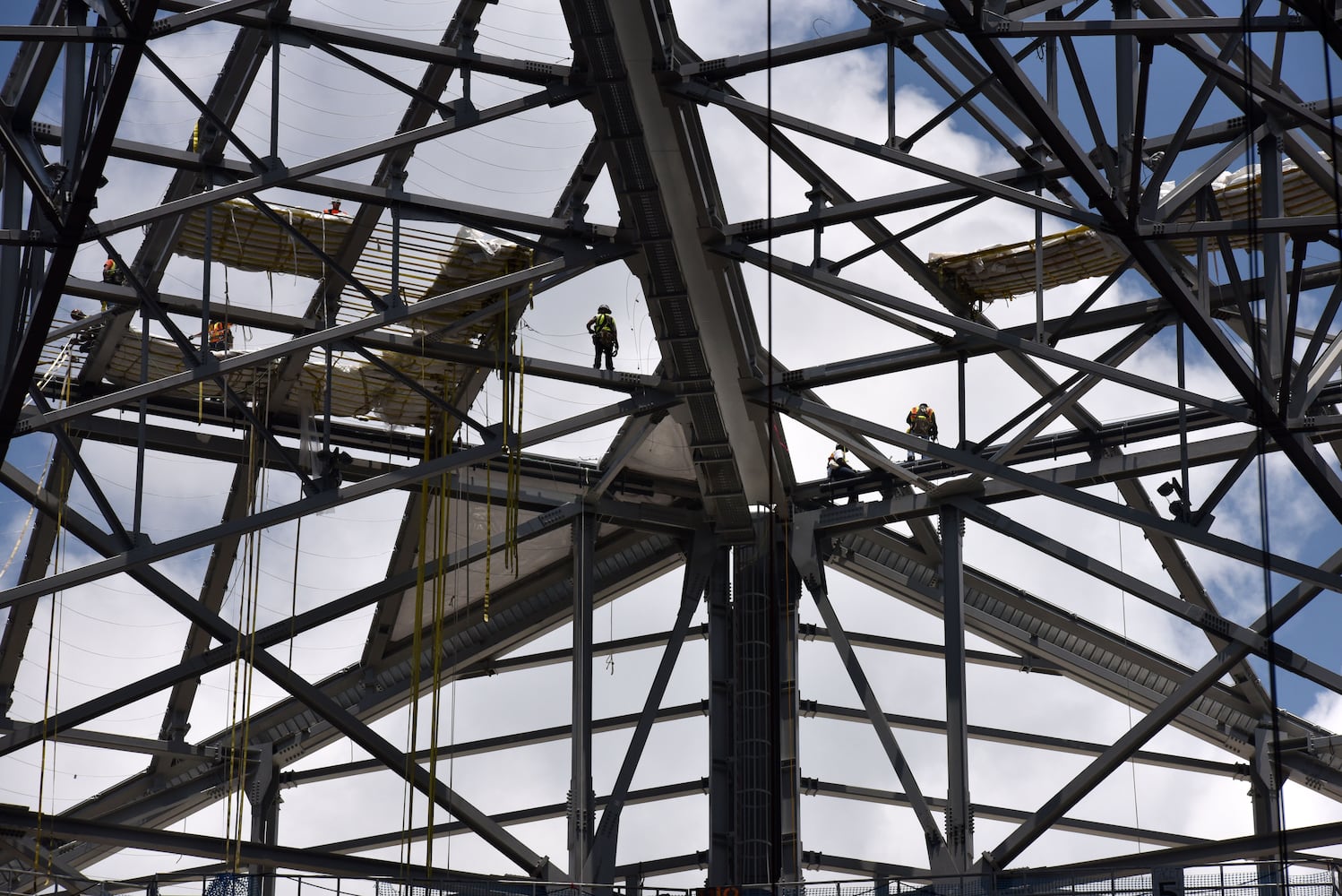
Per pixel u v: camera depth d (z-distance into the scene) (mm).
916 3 33969
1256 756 45562
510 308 41500
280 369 42219
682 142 37125
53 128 36094
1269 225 33594
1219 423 42656
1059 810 41094
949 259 40844
